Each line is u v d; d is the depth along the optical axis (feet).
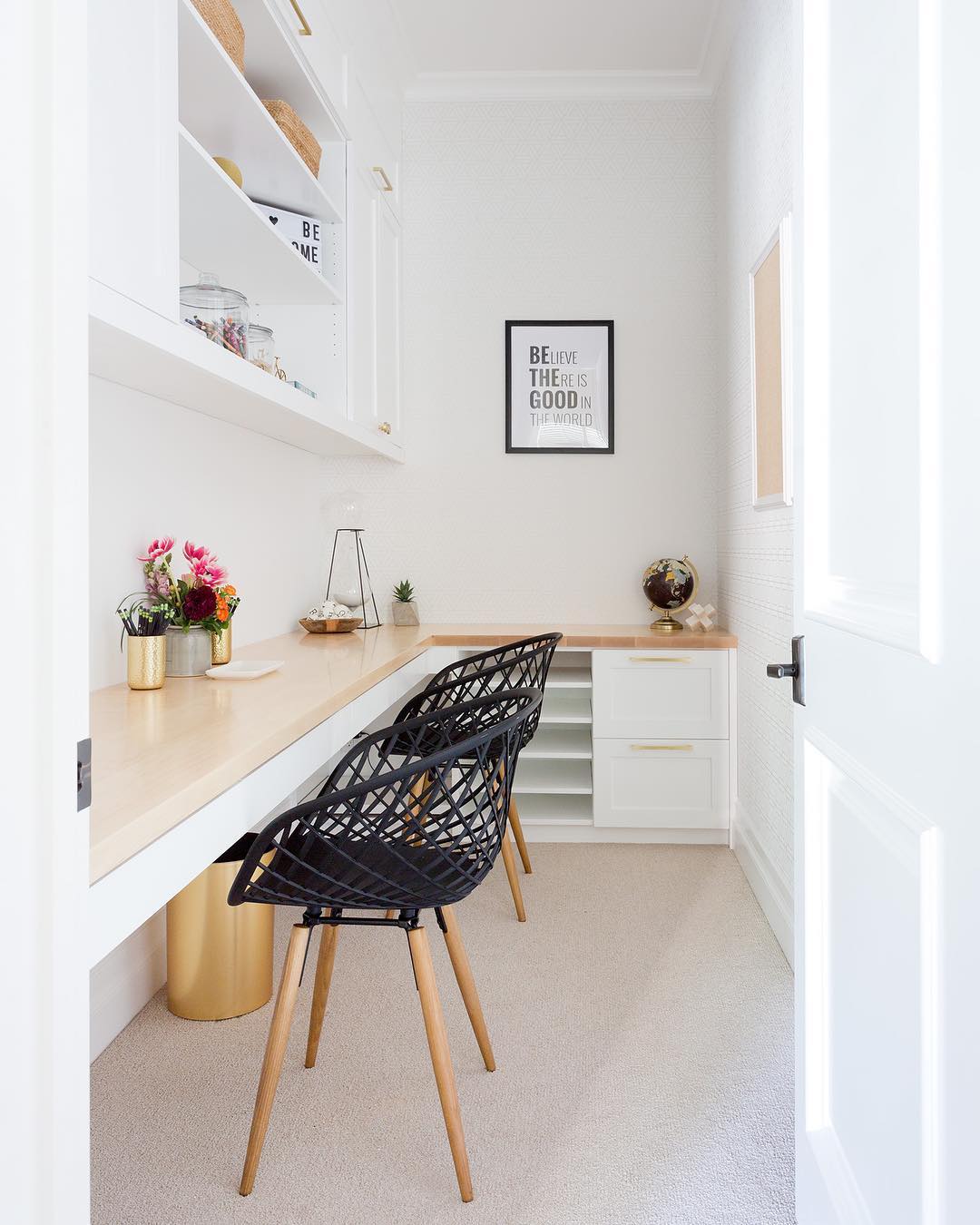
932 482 2.63
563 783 10.60
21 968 2.02
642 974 7.27
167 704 5.82
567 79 11.69
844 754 3.55
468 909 8.65
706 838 10.56
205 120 6.99
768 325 8.38
